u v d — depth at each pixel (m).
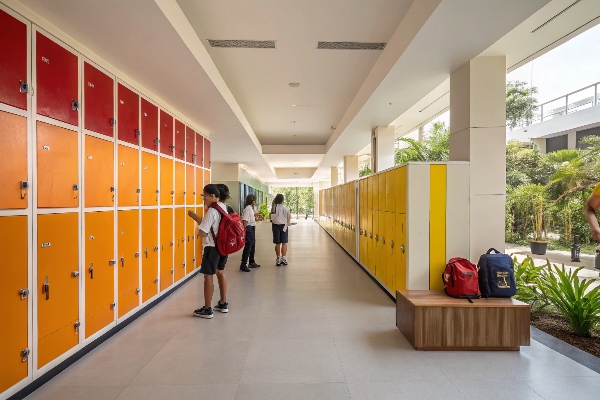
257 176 22.97
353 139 9.62
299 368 2.70
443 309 3.03
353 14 3.81
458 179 4.04
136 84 4.04
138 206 4.02
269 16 3.87
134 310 3.87
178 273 5.30
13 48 2.27
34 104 2.44
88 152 3.08
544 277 4.31
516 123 15.43
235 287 5.34
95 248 3.15
